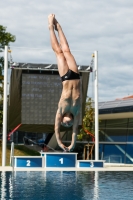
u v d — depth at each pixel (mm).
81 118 45531
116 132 64562
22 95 44719
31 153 54531
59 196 22297
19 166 41156
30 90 44875
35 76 45031
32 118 44844
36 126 45406
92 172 37406
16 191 23844
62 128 46562
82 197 22062
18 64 44406
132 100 56500
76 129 33219
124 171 39156
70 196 22344
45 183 27750
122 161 62344
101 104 62594
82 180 30000
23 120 44688
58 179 30391
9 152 52469
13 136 66875
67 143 67688
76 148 66562
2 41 54625
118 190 24891
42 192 23594
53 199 21328
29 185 26547
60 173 35562
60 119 32875
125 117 63062
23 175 33281
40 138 69125
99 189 25250
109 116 62531
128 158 61531
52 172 36469
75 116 32719
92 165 42750
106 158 64875
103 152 65688
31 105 44875
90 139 65250
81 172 37094
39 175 33344
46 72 45250
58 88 45250
